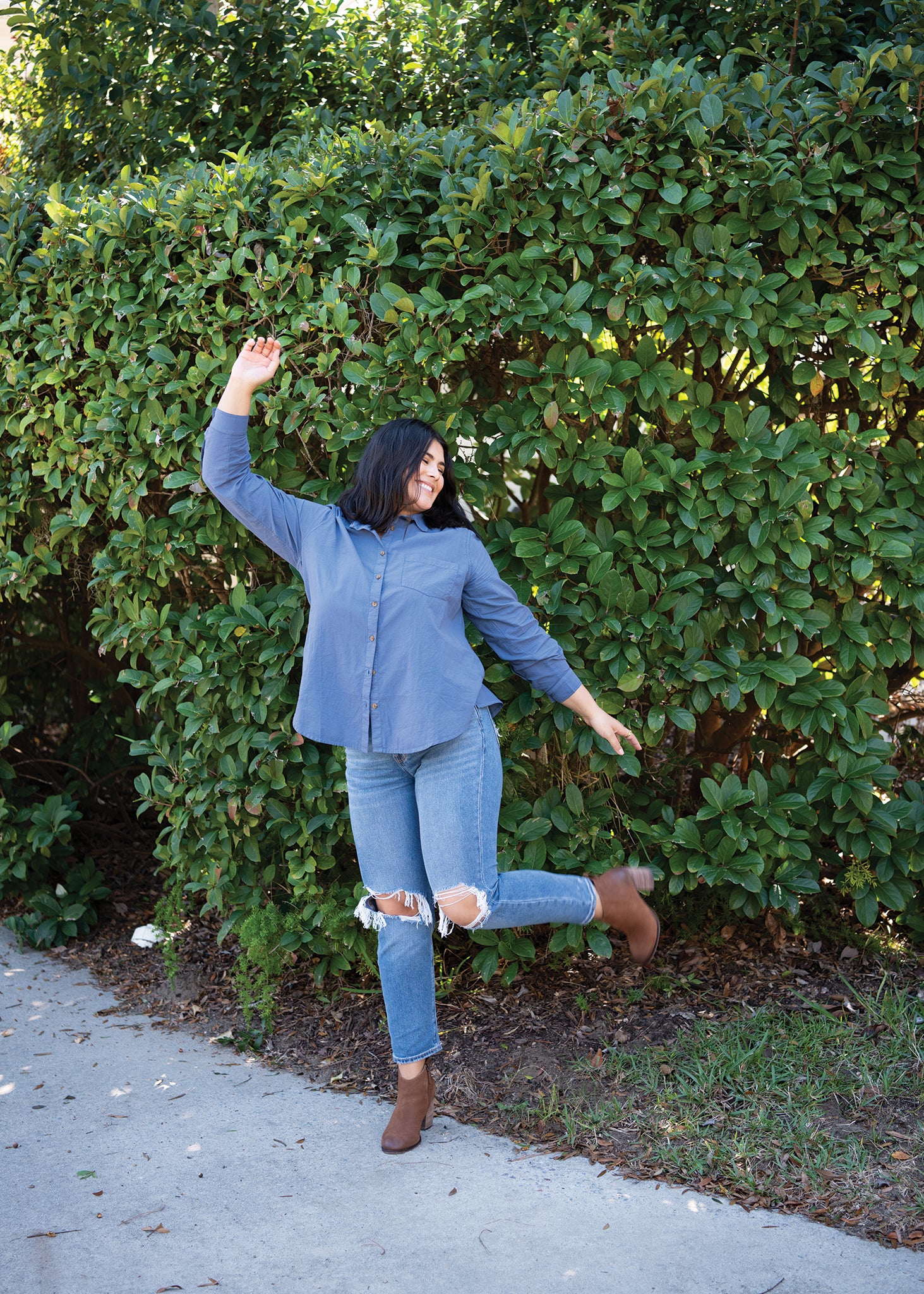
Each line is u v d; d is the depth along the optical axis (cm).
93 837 460
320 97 400
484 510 326
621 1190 222
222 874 315
